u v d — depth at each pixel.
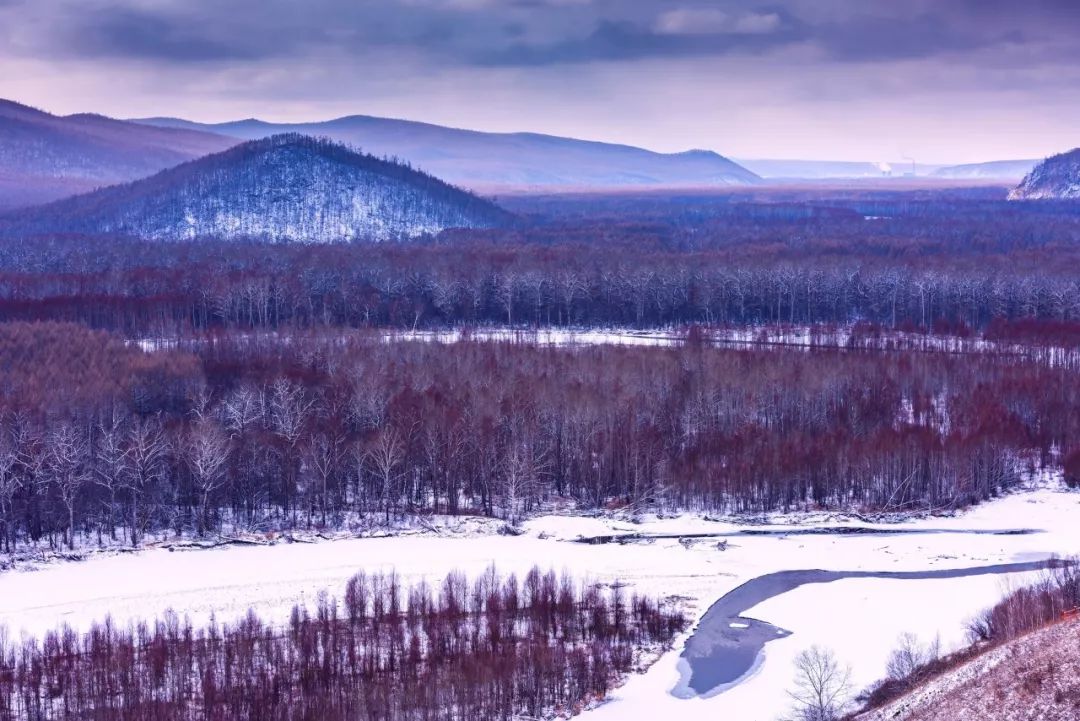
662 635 138.50
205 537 178.25
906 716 108.00
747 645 135.75
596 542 176.38
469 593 148.25
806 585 157.12
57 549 172.12
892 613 144.38
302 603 148.62
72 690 121.44
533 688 122.38
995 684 104.38
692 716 117.75
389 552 170.88
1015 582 151.75
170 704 117.56
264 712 115.38
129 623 137.50
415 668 124.88
